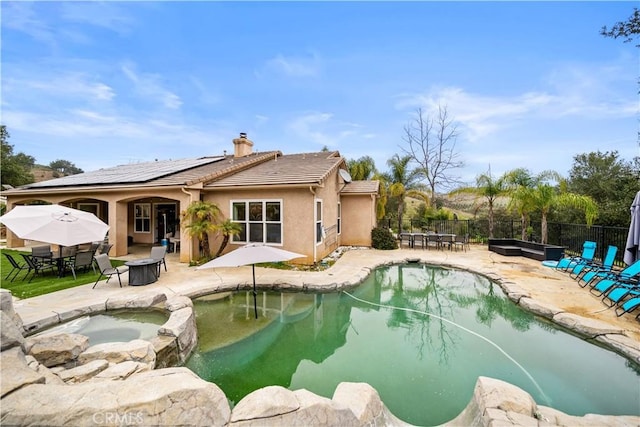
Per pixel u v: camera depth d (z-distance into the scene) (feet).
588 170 64.59
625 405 13.05
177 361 16.57
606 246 36.27
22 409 8.29
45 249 34.32
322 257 41.68
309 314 24.52
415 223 70.03
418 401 13.76
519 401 10.89
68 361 13.96
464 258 43.34
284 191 38.45
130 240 57.47
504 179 52.16
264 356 17.92
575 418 10.77
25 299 23.65
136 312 22.52
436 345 19.19
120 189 41.37
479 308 26.09
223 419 9.55
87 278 30.76
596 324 18.76
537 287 27.25
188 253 38.99
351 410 11.22
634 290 21.38
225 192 40.83
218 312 24.58
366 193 54.29
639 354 15.53
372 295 29.58
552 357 17.21
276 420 9.66
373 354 18.17
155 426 8.57
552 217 56.03
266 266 36.91
